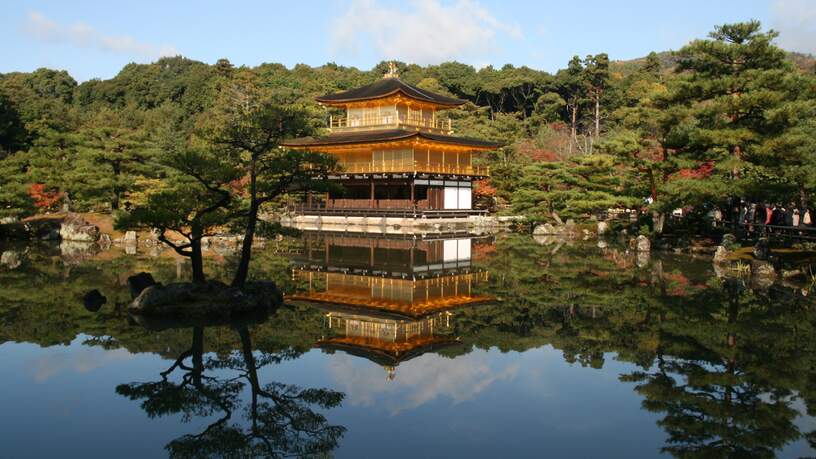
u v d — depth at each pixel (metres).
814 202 36.62
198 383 16.59
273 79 138.88
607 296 28.80
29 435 13.19
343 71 158.38
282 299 26.95
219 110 109.62
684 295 28.45
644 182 49.81
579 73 129.25
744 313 24.55
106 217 58.28
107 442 12.88
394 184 72.31
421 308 26.33
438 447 12.73
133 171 62.03
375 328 22.77
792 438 13.06
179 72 158.75
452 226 68.62
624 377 17.14
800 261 32.22
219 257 42.31
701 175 49.22
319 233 62.47
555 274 35.72
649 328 22.58
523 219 65.75
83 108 136.25
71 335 21.02
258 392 15.98
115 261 38.78
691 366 17.95
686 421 14.03
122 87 142.25
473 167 75.62
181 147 80.56
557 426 13.84
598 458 12.17
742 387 16.16
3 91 98.31
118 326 22.25
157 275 32.25
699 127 40.12
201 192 25.45
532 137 115.69
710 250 42.41
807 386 16.16
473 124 107.50
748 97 35.12
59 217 56.16
